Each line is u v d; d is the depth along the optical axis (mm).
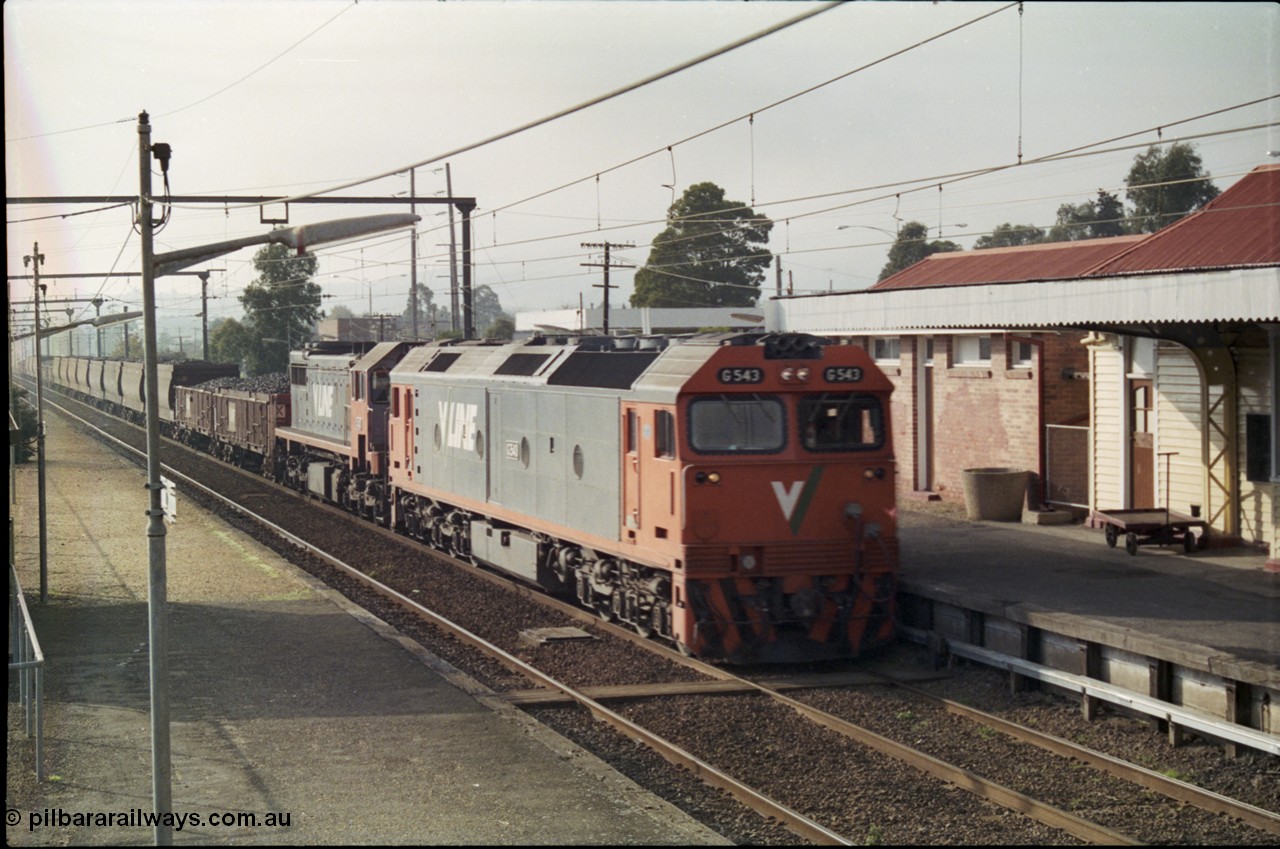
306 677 12961
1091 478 19031
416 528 24141
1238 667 10109
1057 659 12352
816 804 9367
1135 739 10797
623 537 14672
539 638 14945
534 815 8844
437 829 8555
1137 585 13977
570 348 16859
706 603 13219
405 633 15547
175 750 10438
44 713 11672
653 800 9188
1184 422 16828
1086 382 20172
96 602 17531
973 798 9461
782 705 12195
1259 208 17109
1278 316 12695
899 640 14734
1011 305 17625
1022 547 17047
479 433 19672
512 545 18375
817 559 13477
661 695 12547
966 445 22062
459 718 11406
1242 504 16141
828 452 13562
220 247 8562
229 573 19906
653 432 13797
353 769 9906
